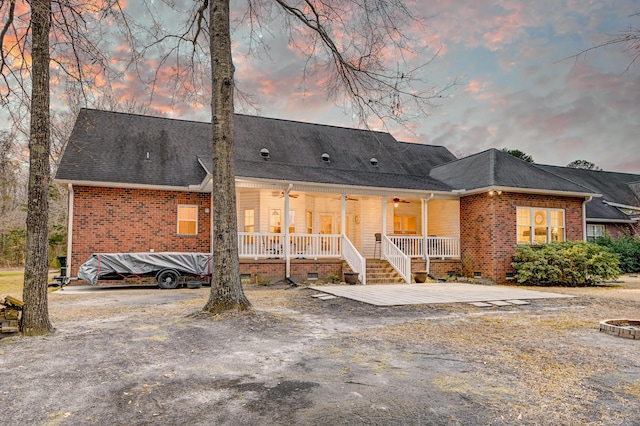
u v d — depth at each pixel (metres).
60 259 16.86
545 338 6.84
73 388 4.47
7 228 31.30
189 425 3.61
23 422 3.67
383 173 20.95
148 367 5.18
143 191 16.58
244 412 3.87
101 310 9.34
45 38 7.23
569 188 18.38
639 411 3.91
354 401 4.12
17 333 6.75
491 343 6.50
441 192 18.14
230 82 8.88
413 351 6.02
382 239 17.81
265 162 18.77
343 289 12.86
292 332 7.18
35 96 7.12
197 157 18.89
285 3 10.37
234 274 8.53
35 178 7.04
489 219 17.39
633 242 22.56
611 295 12.34
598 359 5.62
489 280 17.05
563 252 15.96
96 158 16.97
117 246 16.12
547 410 3.93
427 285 14.77
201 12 10.73
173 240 16.83
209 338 6.66
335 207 20.11
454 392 4.38
